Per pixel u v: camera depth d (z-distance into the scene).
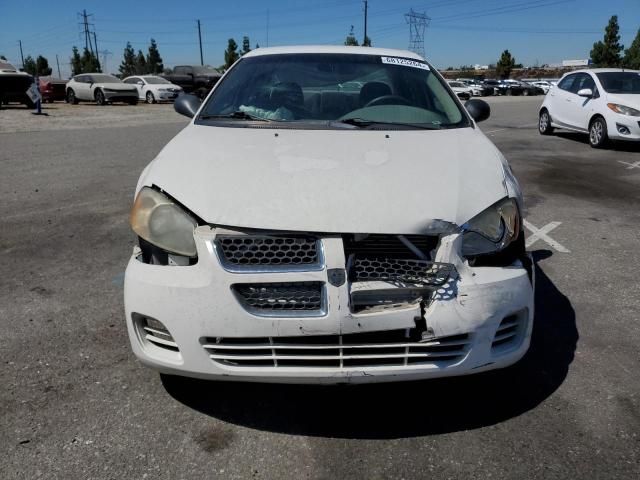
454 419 2.55
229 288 2.19
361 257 2.27
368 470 2.23
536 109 23.95
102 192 6.74
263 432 2.45
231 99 3.58
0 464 2.23
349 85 3.64
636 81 11.28
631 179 8.16
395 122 3.33
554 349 3.17
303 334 2.16
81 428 2.45
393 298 2.22
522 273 2.40
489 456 2.31
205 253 2.23
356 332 2.16
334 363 2.23
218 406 2.62
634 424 2.51
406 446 2.37
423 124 3.34
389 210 2.29
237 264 2.21
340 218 2.24
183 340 2.24
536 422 2.53
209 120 3.42
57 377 2.83
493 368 2.38
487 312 2.27
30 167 8.34
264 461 2.27
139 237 2.46
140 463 2.25
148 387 2.76
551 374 2.91
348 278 2.19
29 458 2.26
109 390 2.73
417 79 3.80
